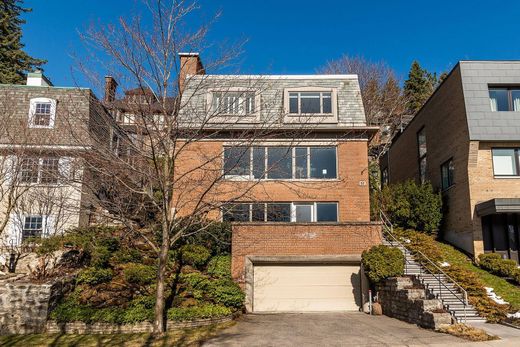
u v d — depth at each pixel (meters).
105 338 11.60
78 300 13.37
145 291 14.32
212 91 14.90
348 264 17.67
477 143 20.41
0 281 13.34
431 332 12.44
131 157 12.88
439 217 23.02
